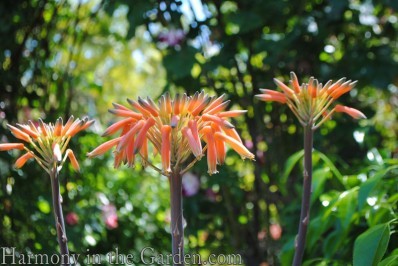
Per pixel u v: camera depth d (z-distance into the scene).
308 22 3.57
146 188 4.40
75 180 3.75
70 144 3.70
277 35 3.64
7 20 3.62
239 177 3.98
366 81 3.66
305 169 1.80
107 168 4.05
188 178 3.71
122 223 3.92
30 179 3.46
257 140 3.91
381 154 3.22
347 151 3.76
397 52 4.06
